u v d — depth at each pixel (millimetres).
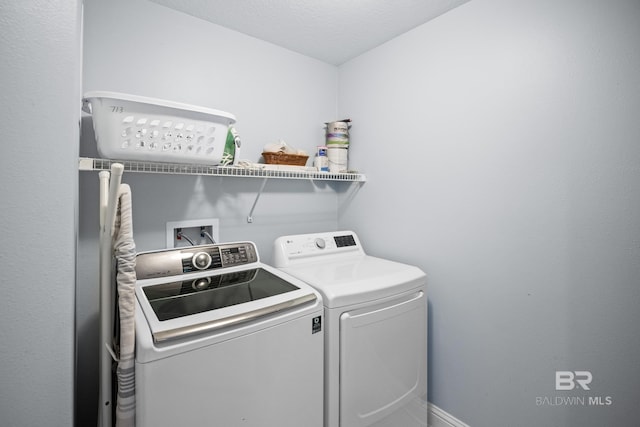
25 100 675
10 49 658
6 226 666
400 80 1771
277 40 1845
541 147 1208
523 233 1271
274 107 1908
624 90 1016
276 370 1014
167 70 1515
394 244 1837
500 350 1360
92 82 1327
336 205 2260
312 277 1360
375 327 1268
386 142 1867
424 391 1488
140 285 1186
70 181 725
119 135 1052
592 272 1102
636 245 1010
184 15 1562
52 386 720
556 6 1155
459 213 1497
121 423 786
